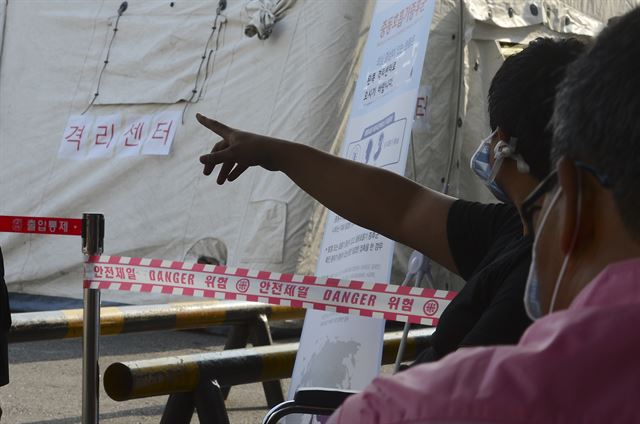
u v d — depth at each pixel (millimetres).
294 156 3023
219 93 9039
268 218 8516
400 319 3746
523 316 2078
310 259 8539
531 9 9438
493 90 2168
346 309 3850
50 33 10047
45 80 10000
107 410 5945
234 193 8867
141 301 9266
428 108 8844
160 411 5953
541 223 1124
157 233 9156
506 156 2104
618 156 976
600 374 872
